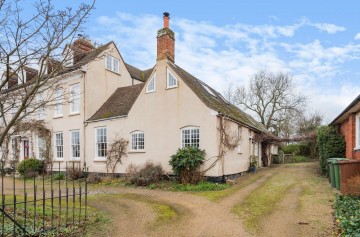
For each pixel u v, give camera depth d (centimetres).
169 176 1484
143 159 1593
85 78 1883
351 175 1076
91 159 1836
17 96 671
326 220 723
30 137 2252
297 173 1802
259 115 4022
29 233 585
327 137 1652
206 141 1402
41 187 1431
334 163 1140
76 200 1055
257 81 4062
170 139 1508
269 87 3962
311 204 906
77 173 1759
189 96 1468
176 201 1026
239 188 1278
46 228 631
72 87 1956
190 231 669
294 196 1050
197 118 1435
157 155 1542
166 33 1575
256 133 2309
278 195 1081
